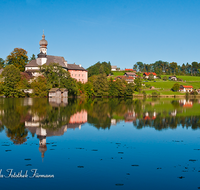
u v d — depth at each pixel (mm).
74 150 22594
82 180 16375
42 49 147875
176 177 17078
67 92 114500
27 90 111438
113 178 16734
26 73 129500
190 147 24438
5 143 24500
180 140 27344
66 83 117188
